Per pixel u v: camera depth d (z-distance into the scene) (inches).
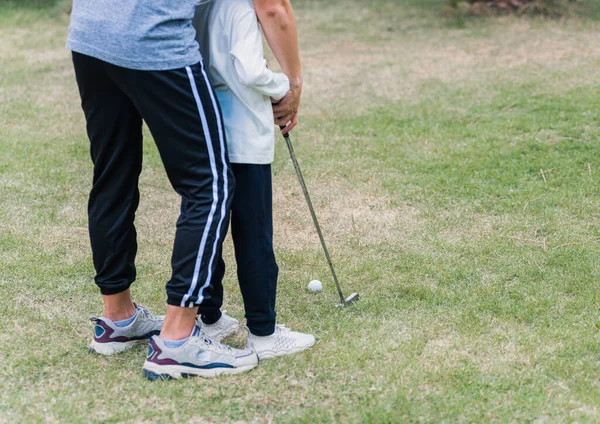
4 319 120.5
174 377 103.2
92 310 125.0
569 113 224.2
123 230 105.7
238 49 99.7
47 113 241.8
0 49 332.2
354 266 141.2
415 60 299.1
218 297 114.2
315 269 140.4
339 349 110.9
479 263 141.6
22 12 406.6
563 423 92.7
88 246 149.9
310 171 191.8
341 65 297.1
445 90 257.4
